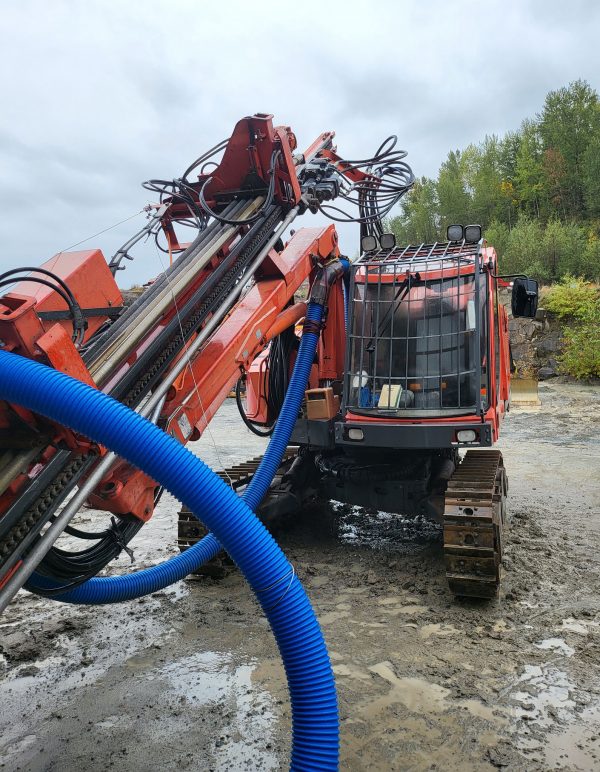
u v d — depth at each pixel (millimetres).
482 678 3768
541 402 17438
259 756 3109
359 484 6102
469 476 5371
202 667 4023
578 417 15031
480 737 3201
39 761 3127
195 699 3646
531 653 4039
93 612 4938
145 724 3414
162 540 6625
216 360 4246
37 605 5121
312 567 5660
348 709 3482
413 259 5789
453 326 5672
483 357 5488
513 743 3145
